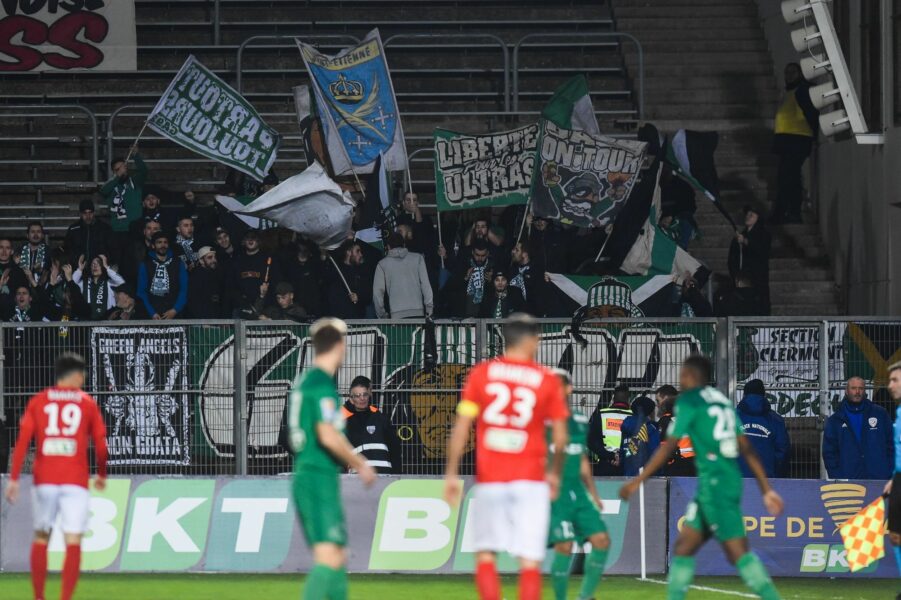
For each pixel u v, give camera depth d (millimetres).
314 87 65812
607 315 60281
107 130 83375
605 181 63156
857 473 51531
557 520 37188
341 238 61156
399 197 77750
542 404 29609
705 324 56000
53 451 37375
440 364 55406
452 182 64062
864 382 53000
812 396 55875
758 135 88438
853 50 76562
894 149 71250
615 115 89625
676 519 49719
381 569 48938
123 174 69812
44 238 67250
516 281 61281
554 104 66375
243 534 49094
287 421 54938
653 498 49750
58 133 88688
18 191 83812
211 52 97188
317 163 61344
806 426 55812
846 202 78375
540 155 63094
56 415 37469
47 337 54844
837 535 49594
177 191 83500
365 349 55250
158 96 92562
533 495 29359
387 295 59531
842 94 72688
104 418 54719
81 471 37656
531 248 62125
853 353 56031
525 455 29484
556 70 95500
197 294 61000
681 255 64375
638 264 64125
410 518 49250
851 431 51719
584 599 37438
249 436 54844
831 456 51844
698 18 97938
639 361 55938
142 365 54906
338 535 30438
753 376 55844
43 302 60781
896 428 39469
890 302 71938
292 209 60375
